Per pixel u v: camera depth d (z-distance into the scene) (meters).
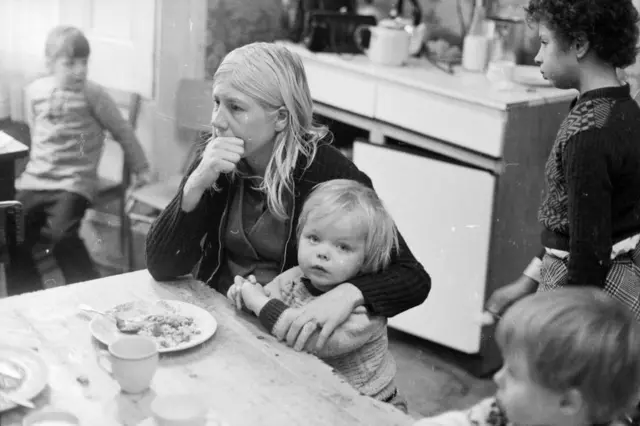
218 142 1.70
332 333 1.59
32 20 3.95
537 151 2.89
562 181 1.92
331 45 3.29
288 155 1.73
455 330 3.02
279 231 1.78
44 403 1.35
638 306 1.91
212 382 1.44
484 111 2.79
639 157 1.87
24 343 1.51
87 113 3.26
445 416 1.29
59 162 3.25
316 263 1.64
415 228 3.03
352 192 1.67
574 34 1.86
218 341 1.58
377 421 1.36
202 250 1.84
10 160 2.70
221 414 1.35
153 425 1.31
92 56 3.96
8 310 1.63
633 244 1.93
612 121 1.83
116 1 3.86
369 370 1.65
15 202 2.40
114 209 3.76
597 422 1.12
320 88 3.24
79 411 1.34
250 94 1.67
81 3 3.91
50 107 3.23
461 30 3.44
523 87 2.94
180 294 1.75
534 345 1.11
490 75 3.02
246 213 1.80
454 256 2.96
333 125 3.28
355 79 3.12
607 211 1.82
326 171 1.78
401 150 3.02
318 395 1.42
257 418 1.35
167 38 3.78
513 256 2.99
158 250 1.76
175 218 1.74
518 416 1.15
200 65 3.76
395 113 3.02
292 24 3.69
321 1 3.54
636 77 2.72
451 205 2.93
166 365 1.48
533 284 2.19
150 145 3.88
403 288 1.68
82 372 1.45
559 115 2.90
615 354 1.08
